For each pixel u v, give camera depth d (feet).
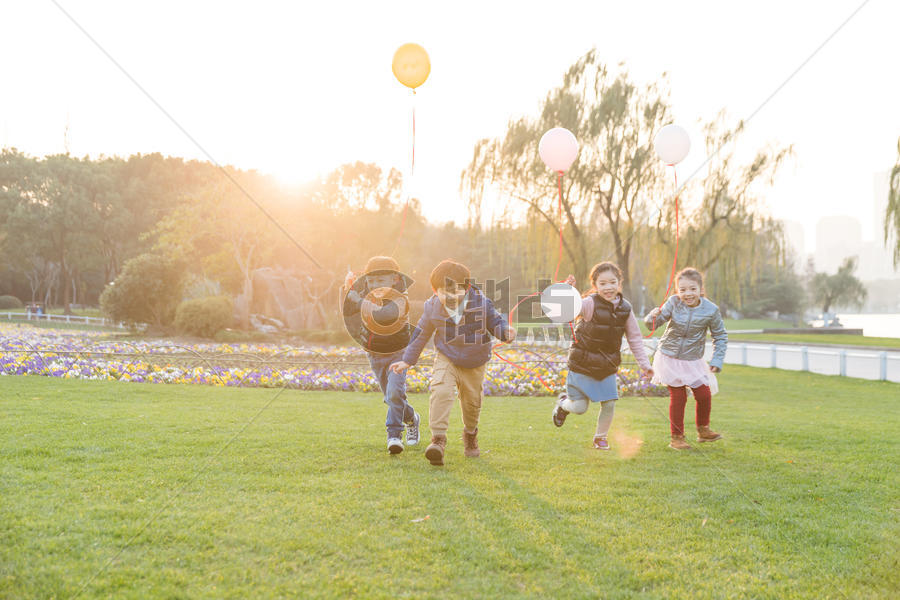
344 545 8.57
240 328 79.97
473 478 12.22
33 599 6.81
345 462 13.26
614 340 15.38
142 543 8.43
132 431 15.65
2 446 13.35
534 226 71.41
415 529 9.26
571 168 69.56
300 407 21.68
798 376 44.04
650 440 17.16
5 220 161.68
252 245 86.53
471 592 7.32
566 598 7.25
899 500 11.45
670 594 7.45
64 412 18.12
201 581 7.40
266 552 8.29
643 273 74.54
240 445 14.46
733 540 9.22
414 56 19.76
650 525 9.75
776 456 15.07
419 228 117.39
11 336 62.95
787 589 7.68
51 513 9.33
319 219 98.22
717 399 29.14
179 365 35.27
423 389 29.22
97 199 169.27
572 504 10.60
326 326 82.28
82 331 88.22
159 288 76.84
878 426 20.16
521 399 27.78
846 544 9.20
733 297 75.25
